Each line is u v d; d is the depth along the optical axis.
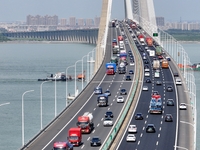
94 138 197.38
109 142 198.50
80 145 197.62
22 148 191.38
